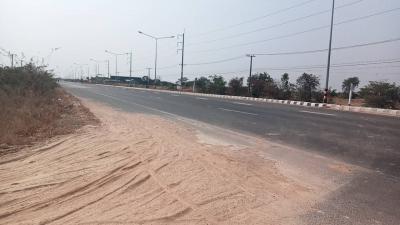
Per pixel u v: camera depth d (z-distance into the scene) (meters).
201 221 5.89
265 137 14.18
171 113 23.12
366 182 8.20
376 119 21.72
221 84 67.69
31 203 6.67
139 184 7.72
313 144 12.80
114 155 10.30
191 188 7.45
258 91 56.06
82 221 5.85
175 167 9.02
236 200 6.83
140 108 26.50
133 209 6.35
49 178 8.13
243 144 12.54
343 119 21.06
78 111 22.23
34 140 12.52
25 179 8.12
